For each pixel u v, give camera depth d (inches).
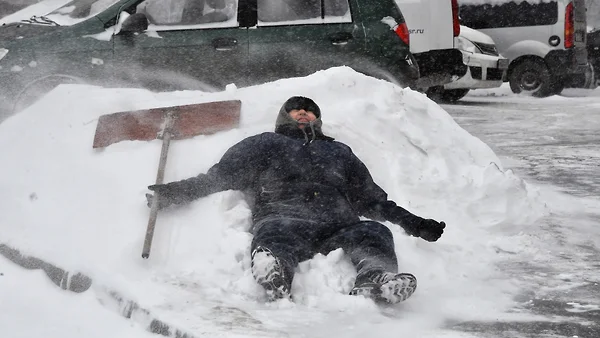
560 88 649.6
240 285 161.6
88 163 215.0
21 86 321.1
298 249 168.6
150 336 140.5
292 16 331.6
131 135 218.5
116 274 166.4
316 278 165.2
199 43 324.8
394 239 188.1
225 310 148.5
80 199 203.8
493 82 577.0
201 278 169.5
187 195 186.4
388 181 222.4
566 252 200.4
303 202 181.8
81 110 234.4
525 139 384.5
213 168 189.2
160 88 326.3
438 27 493.7
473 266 187.2
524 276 181.5
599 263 191.3
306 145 190.5
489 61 570.6
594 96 666.8
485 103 589.9
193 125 219.0
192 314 145.3
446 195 220.1
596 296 166.6
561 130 417.1
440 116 253.6
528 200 228.5
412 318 151.0
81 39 321.7
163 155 205.3
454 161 234.8
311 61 327.9
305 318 146.9
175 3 330.0
